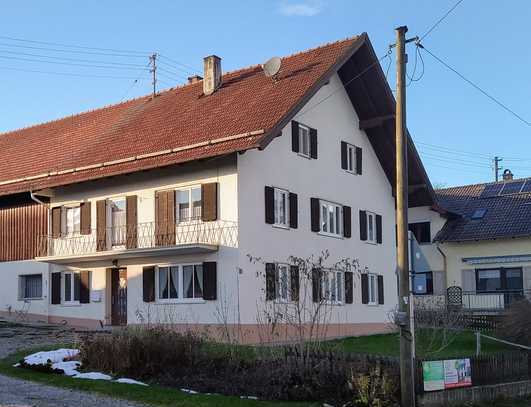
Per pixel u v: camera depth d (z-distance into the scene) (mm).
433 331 21578
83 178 26031
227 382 14484
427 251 39031
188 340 16141
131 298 25750
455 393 14625
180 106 29344
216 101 27734
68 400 12602
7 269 30234
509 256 36156
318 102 27859
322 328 22922
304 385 13867
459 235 37625
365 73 29234
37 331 24250
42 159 31297
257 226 23703
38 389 13609
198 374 15133
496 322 26797
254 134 22859
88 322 27234
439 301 31406
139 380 15039
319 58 27312
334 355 14664
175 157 24188
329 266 27312
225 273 23062
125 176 26062
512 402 15625
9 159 33375
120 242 26328
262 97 25781
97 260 26828
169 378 14914
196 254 23891
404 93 14461
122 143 28047
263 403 13102
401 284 13898
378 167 32156
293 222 25500
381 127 30922
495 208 38906
